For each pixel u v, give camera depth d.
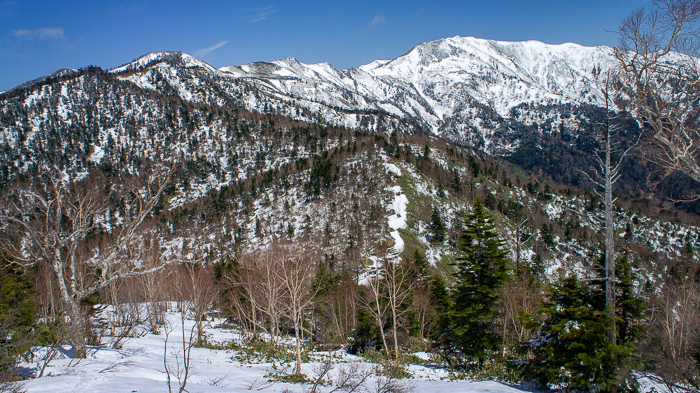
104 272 19.67
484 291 26.31
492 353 27.97
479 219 27.78
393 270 31.91
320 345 39.00
